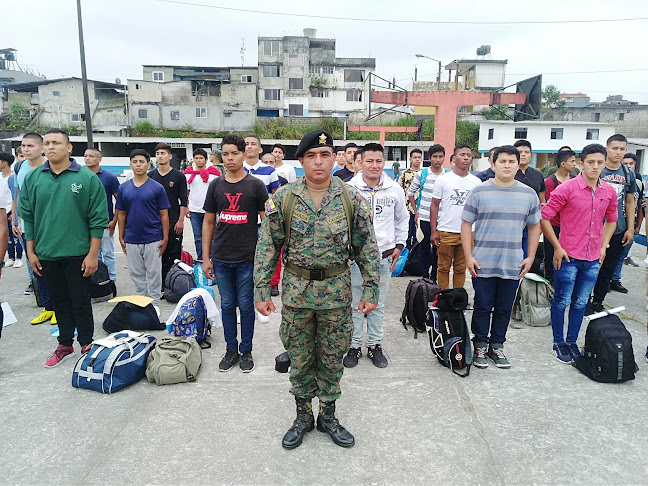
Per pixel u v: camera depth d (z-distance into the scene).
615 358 3.30
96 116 43.16
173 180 5.73
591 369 3.43
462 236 3.69
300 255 2.46
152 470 2.41
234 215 3.49
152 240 4.71
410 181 7.07
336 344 2.60
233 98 42.25
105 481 2.32
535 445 2.62
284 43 44.16
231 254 3.53
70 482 2.32
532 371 3.59
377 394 3.23
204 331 4.11
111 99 43.91
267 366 3.72
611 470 2.40
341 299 2.51
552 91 43.56
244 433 2.76
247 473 2.39
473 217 3.63
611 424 2.83
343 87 45.69
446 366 3.63
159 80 44.84
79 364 3.33
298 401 2.74
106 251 5.76
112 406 3.07
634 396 3.18
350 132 40.25
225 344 4.19
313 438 2.72
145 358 3.47
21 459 2.50
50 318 4.80
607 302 5.41
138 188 4.63
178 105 41.97
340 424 2.83
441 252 4.83
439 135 17.75
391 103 17.55
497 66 46.00
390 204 3.71
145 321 4.34
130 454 2.54
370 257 2.57
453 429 2.79
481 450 2.58
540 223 3.79
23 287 6.12
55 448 2.60
